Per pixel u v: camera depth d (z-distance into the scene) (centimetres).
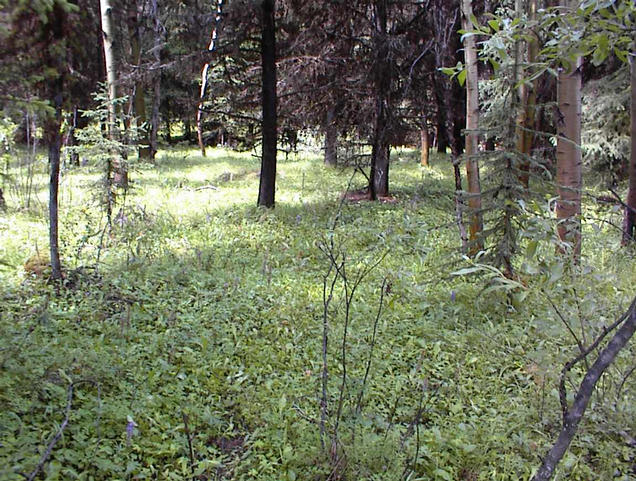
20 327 443
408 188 1441
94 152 787
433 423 384
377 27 1209
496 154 540
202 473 317
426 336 517
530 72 641
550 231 273
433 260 722
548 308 458
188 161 2064
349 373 438
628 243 732
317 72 1255
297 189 1419
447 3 995
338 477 311
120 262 692
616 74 1180
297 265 732
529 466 329
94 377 380
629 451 340
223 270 688
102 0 1133
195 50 1175
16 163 1213
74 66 541
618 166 1233
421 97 1180
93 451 307
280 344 488
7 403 324
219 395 405
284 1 1188
